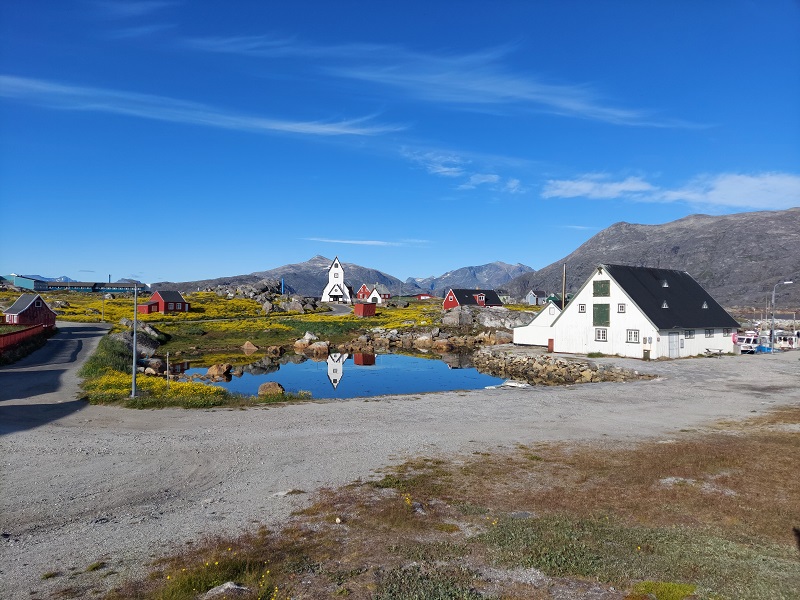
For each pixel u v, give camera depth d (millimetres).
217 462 16828
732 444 18344
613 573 9070
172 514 12539
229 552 10047
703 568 9234
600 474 15180
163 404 25938
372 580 8797
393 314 106750
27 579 9219
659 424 22531
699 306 52375
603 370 42688
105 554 10289
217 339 75312
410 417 23875
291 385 41250
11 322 64562
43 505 13172
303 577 8953
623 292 48312
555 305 61250
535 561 9523
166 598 8031
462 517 12055
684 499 12969
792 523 11469
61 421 22328
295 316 103188
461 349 69875
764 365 42375
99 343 53688
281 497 13602
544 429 21531
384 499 13258
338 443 19156
